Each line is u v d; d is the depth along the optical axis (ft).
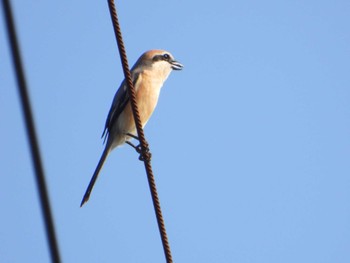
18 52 16.39
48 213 16.87
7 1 16.22
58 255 17.04
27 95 16.51
